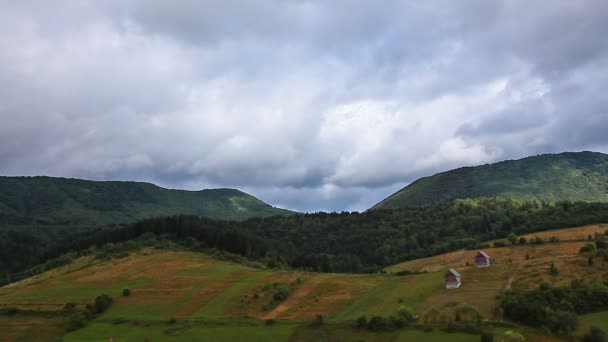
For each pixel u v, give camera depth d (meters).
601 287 128.50
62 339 139.50
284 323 136.12
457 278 154.50
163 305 165.12
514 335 102.44
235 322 140.88
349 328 125.19
